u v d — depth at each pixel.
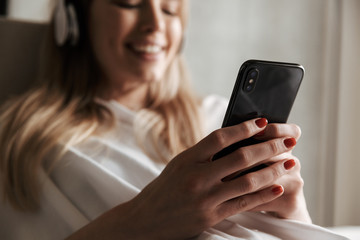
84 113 1.00
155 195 0.58
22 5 1.52
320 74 1.92
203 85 1.81
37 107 1.03
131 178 0.85
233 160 0.53
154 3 0.96
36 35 1.20
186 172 0.55
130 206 0.61
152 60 0.99
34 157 0.87
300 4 1.90
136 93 1.09
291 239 0.67
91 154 0.88
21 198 0.86
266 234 0.67
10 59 1.17
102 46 0.99
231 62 1.84
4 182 0.88
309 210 1.91
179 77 1.17
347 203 1.87
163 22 0.98
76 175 0.82
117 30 0.96
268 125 0.58
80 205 0.80
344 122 1.85
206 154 0.55
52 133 0.91
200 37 1.80
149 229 0.58
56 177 0.85
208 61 1.82
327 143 1.91
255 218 0.70
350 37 1.84
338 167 1.85
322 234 0.64
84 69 1.09
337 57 1.89
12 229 0.85
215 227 0.68
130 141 0.96
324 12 1.92
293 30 1.90
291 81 0.59
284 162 0.56
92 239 0.61
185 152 0.57
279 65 0.57
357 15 1.85
